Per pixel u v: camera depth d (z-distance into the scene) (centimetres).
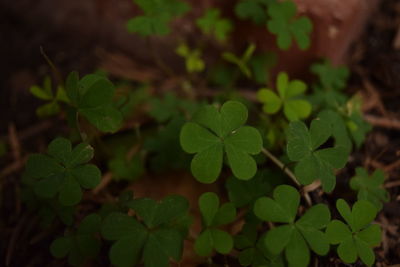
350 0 28
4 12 33
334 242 21
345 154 21
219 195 25
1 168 28
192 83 31
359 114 27
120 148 26
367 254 21
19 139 29
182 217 22
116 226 20
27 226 26
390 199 25
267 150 25
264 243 21
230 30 29
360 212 21
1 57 32
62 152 21
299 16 28
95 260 23
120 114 22
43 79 31
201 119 21
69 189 21
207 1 30
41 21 33
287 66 30
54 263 24
